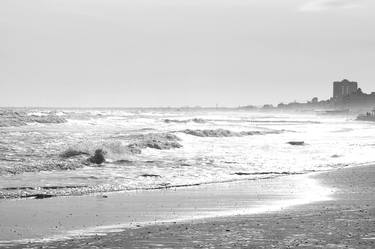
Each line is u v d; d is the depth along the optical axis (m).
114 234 18.31
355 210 23.03
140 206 24.81
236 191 30.22
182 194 29.06
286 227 19.02
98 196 28.00
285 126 156.75
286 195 28.58
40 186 30.78
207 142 74.50
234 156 53.56
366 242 16.39
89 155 46.41
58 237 17.94
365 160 52.06
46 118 128.12
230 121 191.50
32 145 57.50
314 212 22.62
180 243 16.55
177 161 46.72
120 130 99.00
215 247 15.90
